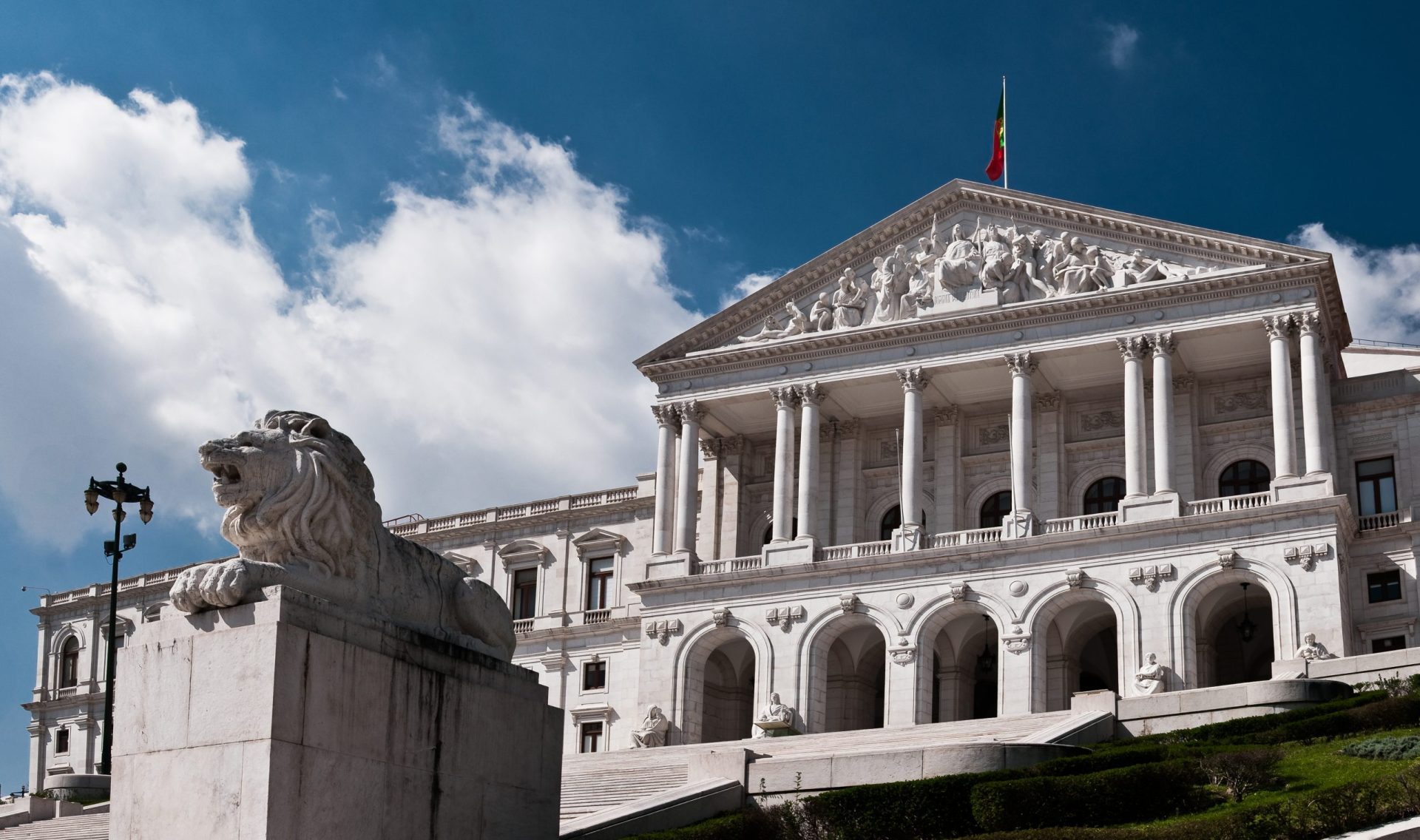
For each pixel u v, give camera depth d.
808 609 84.06
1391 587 79.12
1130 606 77.38
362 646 26.16
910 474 84.44
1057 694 81.62
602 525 101.62
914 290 87.38
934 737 61.22
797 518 88.31
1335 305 83.81
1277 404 78.12
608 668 97.94
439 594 28.72
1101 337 82.25
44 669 121.69
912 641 81.12
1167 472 79.25
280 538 26.17
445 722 27.45
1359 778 39.53
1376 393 83.12
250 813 24.22
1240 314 79.94
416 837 26.53
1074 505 87.38
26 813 59.78
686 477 89.50
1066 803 38.94
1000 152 91.88
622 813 39.91
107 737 65.75
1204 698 55.12
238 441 26.19
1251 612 82.06
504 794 28.44
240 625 25.20
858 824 39.53
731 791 43.44
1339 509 75.19
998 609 80.00
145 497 65.50
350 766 25.58
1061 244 84.88
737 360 89.81
